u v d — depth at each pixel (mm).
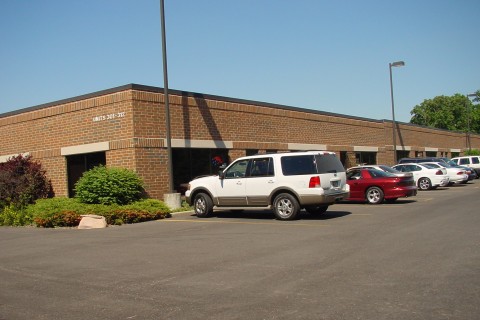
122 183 16609
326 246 8984
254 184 13953
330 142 30922
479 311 4996
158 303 5770
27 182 20172
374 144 36656
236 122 22984
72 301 6020
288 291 6016
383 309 5164
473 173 31703
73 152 19906
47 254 9484
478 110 82688
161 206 16094
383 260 7559
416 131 45031
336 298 5629
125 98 18141
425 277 6418
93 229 13523
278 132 25969
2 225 15914
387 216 13547
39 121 21391
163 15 17688
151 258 8562
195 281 6742
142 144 18219
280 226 12148
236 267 7508
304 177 13172
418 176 25500
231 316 5160
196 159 20828
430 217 12914
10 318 5430
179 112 19906
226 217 14977
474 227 10742
